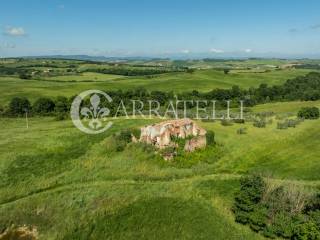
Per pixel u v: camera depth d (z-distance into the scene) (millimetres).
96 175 56312
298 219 41094
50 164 58938
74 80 190375
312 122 87438
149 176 55719
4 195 51031
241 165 62188
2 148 63594
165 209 46000
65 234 43344
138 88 152750
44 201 48750
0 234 44031
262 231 41719
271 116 95750
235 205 45656
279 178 56250
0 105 130750
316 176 57312
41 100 125312
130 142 64688
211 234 41656
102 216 45500
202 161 61094
